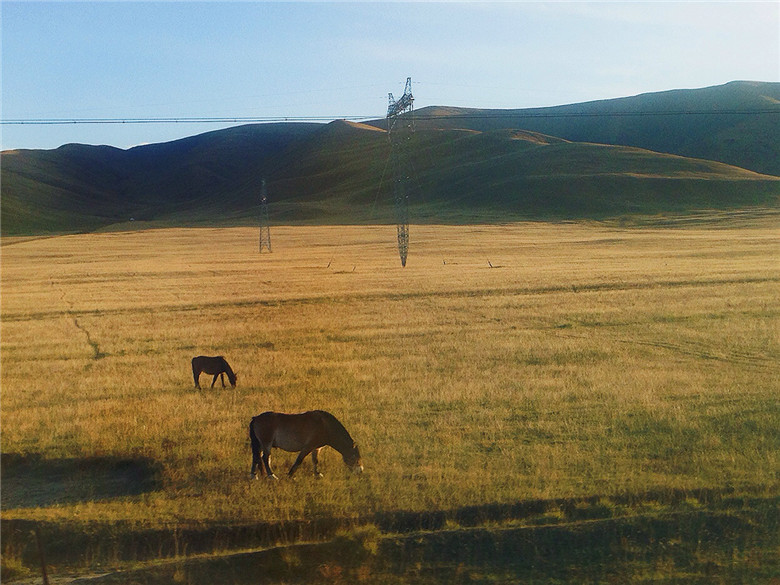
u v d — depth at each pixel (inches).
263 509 462.9
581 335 1160.2
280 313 1483.8
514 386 796.0
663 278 1969.7
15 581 391.5
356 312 1471.5
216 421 665.0
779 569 382.6
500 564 393.7
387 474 520.4
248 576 382.9
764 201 6136.8
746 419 647.1
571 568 388.8
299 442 515.8
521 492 482.3
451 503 467.2
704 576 378.3
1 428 657.0
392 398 742.5
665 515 441.1
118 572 391.5
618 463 538.9
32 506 493.7
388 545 410.3
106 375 906.1
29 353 1091.3
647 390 765.3
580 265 2536.9
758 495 472.4
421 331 1214.9
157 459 563.2
